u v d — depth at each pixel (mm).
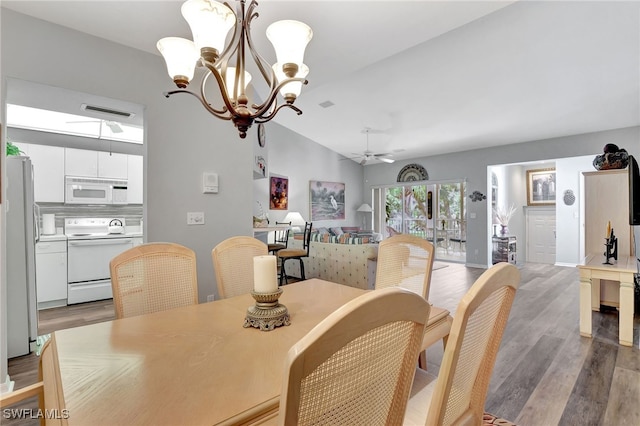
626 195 3609
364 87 4773
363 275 4812
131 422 698
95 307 3900
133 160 4789
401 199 8750
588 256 3555
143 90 2580
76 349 1092
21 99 2441
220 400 783
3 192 2004
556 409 1866
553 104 4762
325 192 8164
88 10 2045
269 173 6879
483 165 7020
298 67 1488
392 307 567
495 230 7621
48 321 3402
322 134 7285
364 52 2604
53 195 4125
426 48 3656
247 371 932
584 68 3812
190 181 2832
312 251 5629
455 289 4812
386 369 643
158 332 1244
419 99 4988
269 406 772
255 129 4688
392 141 7098
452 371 747
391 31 2303
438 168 7793
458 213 7695
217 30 1330
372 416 653
